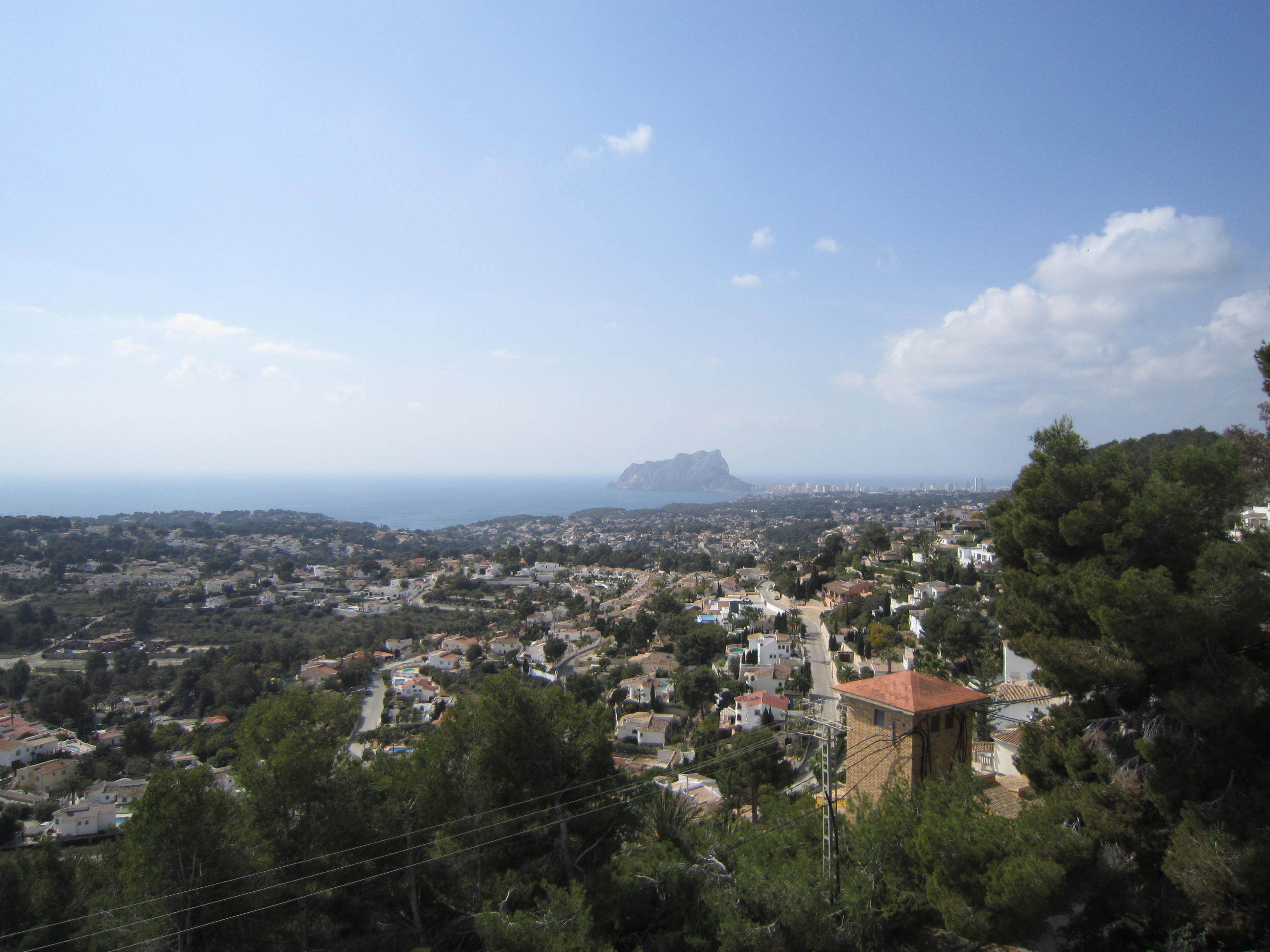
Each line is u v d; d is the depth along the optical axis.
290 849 16.28
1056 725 18.23
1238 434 22.78
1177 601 14.13
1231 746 14.32
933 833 14.95
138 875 14.02
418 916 16.70
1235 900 13.52
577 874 18.50
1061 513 18.55
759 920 15.84
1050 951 16.27
